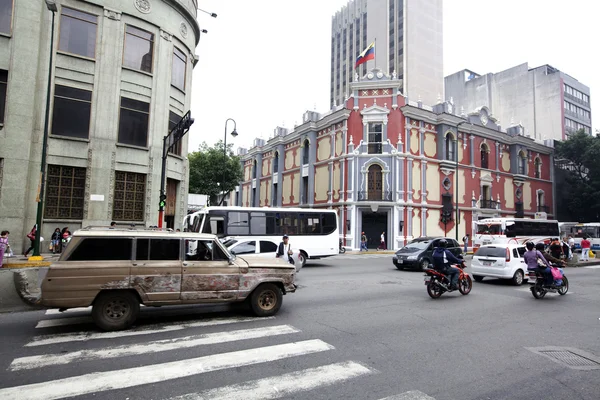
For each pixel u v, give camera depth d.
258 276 7.60
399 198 29.89
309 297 9.88
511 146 39.44
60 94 17.11
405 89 61.16
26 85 16.33
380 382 4.42
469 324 7.27
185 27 21.80
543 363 5.17
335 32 84.75
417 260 16.48
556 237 28.98
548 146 43.16
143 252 6.91
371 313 8.04
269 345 5.75
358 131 30.89
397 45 64.19
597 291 11.91
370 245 30.59
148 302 6.75
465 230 34.00
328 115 32.91
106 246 6.70
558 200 43.62
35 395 3.98
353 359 5.19
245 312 7.99
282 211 18.91
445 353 5.51
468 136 35.28
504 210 37.38
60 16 17.27
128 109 18.66
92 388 4.17
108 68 18.08
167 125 20.11
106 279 6.50
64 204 16.98
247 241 14.37
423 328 6.88
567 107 53.31
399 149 30.17
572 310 8.88
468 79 62.34
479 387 4.32
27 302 8.55
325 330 6.62
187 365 4.89
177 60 21.33
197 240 7.39
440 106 33.12
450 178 33.28
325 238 19.58
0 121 15.89
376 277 14.38
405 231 29.78
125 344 5.75
